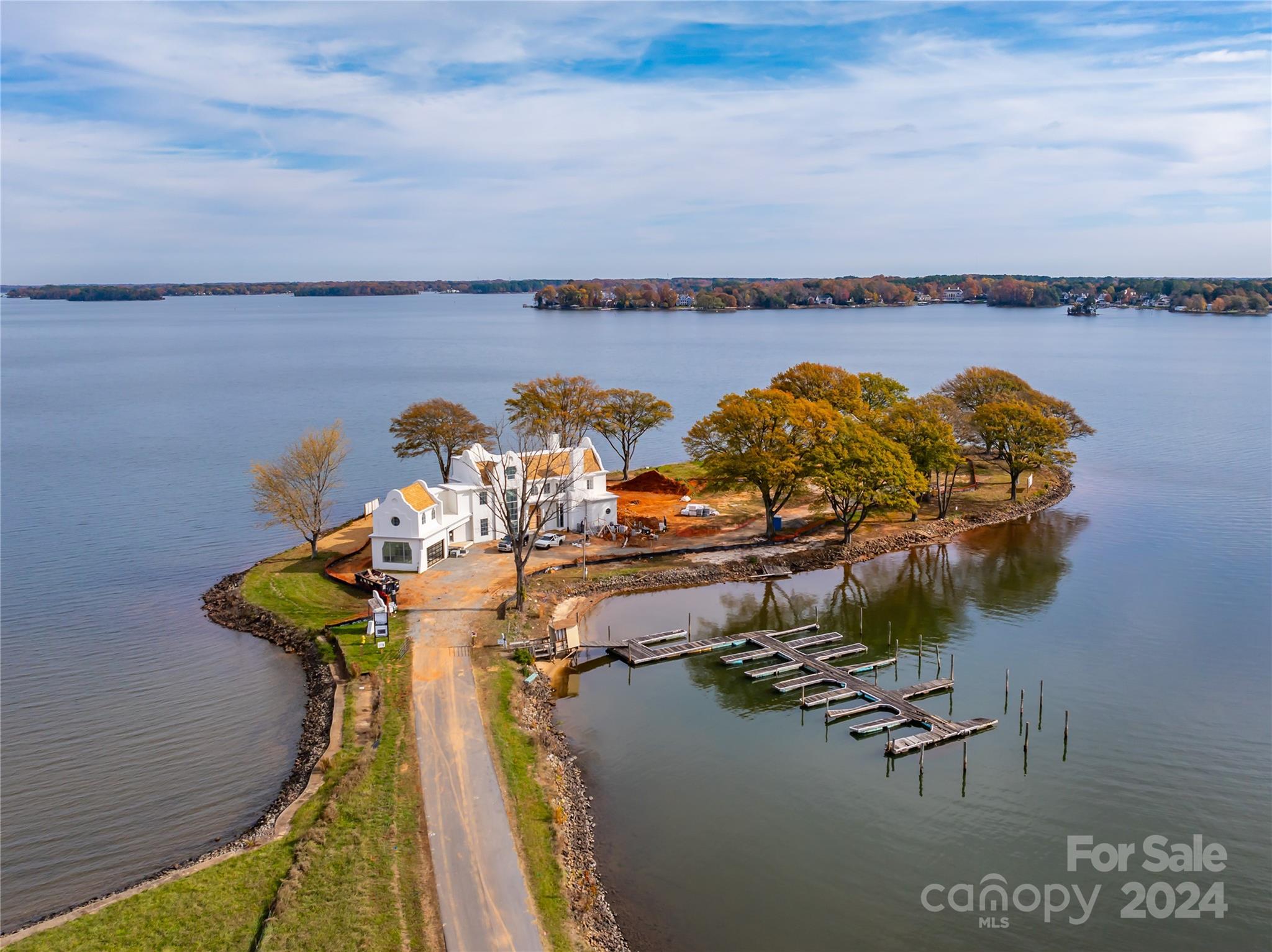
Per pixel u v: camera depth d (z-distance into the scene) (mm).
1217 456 144750
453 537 88312
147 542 100312
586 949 34906
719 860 42750
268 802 46781
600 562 86062
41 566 91062
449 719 52844
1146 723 57469
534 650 64438
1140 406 195750
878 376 130250
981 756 53312
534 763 49438
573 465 93250
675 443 170000
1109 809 48000
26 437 167500
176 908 35906
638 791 48781
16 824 44906
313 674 62094
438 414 110188
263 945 33250
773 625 74312
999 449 115125
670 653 67125
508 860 39188
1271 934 38562
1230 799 48969
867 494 89625
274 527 106250
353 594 76375
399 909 35656
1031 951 37281
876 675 64750
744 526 99812
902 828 45938
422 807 43188
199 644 69312
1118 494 121375
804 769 51594
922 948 37250
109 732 54844
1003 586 84625
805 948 36875
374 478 137750
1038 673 65188
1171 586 84188
